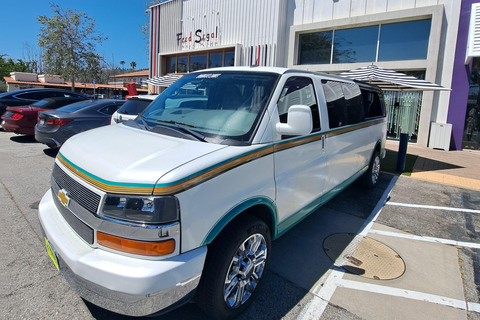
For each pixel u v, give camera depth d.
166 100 3.34
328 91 3.78
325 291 2.89
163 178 1.87
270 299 2.74
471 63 10.10
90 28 26.56
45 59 26.56
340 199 5.46
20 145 8.98
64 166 2.42
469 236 4.18
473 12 9.56
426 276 3.21
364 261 3.45
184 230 1.91
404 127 11.60
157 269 1.81
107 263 1.84
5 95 10.90
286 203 2.90
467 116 10.64
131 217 1.84
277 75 2.99
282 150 2.73
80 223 2.10
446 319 2.59
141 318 2.42
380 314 2.61
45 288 2.71
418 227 4.42
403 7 10.57
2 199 4.66
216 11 15.26
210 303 2.21
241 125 2.58
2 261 3.07
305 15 12.64
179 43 17.42
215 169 2.09
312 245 3.76
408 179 6.91
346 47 11.90
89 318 2.40
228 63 15.05
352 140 4.38
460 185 6.51
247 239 2.39
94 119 7.37
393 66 10.87
